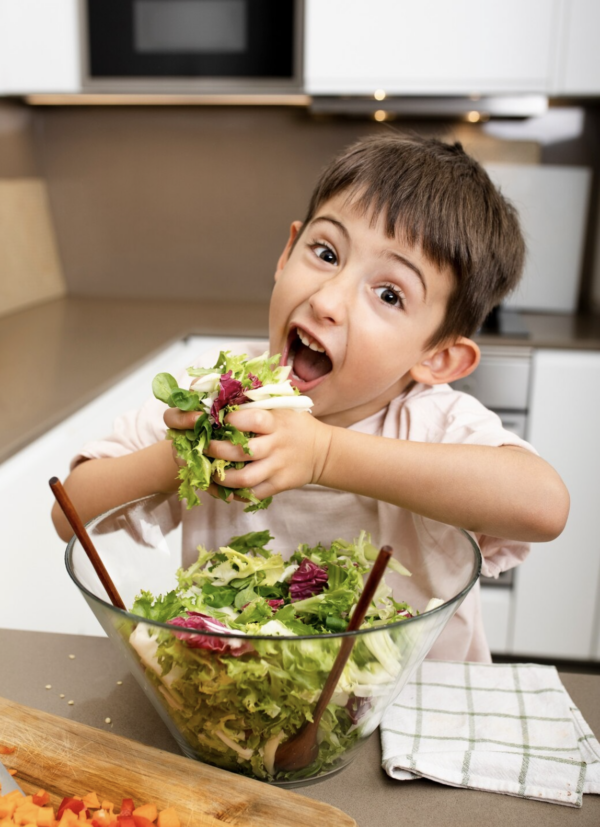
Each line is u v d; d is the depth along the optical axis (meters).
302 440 0.72
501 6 2.15
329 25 2.22
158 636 0.50
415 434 0.96
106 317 2.53
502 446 0.87
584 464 2.19
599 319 2.53
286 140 2.73
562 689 0.73
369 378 0.90
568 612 2.28
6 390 1.74
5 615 1.43
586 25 2.14
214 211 2.81
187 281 2.88
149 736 0.67
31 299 2.69
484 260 0.92
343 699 0.54
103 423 1.79
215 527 0.80
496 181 2.62
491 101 2.25
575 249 2.63
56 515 1.00
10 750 0.59
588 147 2.63
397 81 2.24
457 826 0.58
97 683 0.75
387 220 0.84
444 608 0.55
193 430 0.63
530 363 2.13
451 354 0.99
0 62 2.37
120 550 0.70
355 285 0.86
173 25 2.30
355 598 0.64
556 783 0.61
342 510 0.80
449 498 0.79
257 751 0.56
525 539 0.83
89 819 0.52
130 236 2.85
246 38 2.28
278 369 0.66
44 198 2.80
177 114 2.73
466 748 0.65
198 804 0.54
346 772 0.63
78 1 2.30
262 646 0.49
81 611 1.81
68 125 2.77
